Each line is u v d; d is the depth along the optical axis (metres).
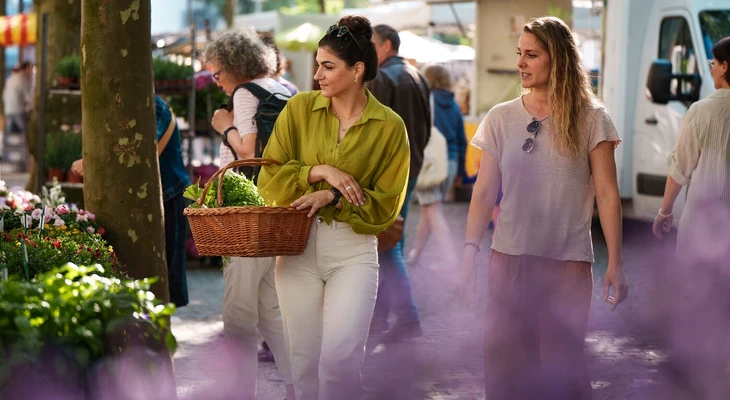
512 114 4.87
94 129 5.83
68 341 3.46
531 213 4.80
